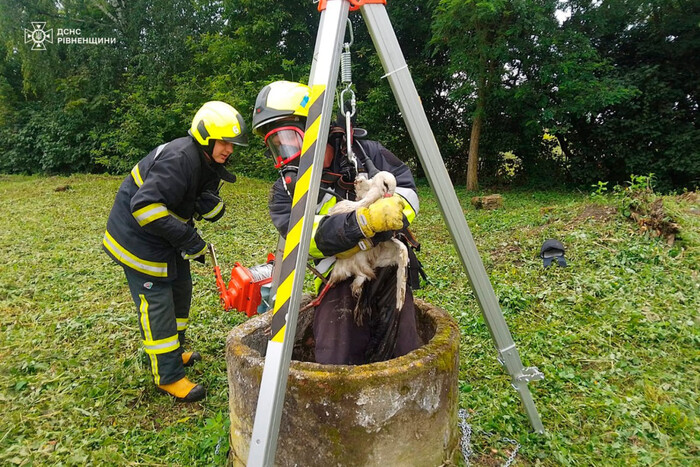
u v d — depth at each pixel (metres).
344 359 2.23
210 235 8.25
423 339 2.69
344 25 1.93
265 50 16.69
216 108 3.27
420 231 8.41
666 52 13.35
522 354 3.74
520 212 9.22
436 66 15.79
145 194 3.11
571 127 13.92
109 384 3.59
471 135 14.39
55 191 13.71
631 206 6.39
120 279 6.02
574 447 2.70
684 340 3.81
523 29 12.35
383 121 15.83
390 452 1.95
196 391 3.42
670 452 2.62
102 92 18.50
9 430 3.03
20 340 4.37
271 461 1.72
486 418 2.94
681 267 5.06
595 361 3.63
